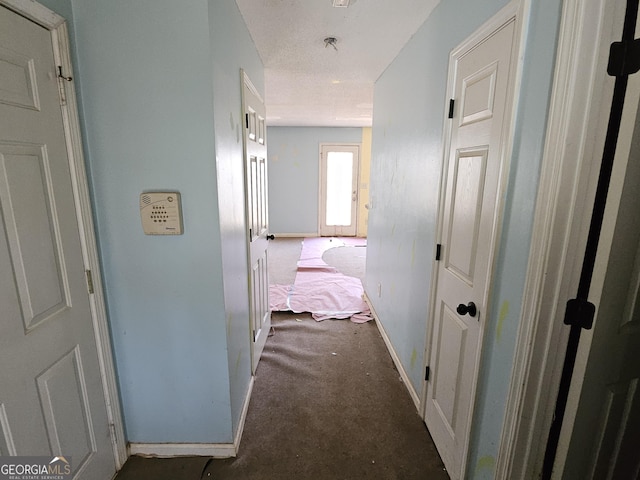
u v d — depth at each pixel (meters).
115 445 1.53
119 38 1.25
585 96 0.88
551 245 0.97
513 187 1.10
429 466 1.60
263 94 2.61
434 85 1.74
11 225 1.00
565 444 1.09
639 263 0.99
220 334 1.51
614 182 0.91
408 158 2.19
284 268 4.91
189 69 1.27
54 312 1.18
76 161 1.26
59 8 1.17
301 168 6.85
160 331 1.51
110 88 1.28
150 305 1.48
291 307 3.47
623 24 0.84
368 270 3.63
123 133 1.32
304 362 2.49
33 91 1.07
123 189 1.36
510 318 1.12
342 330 3.03
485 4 1.25
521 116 1.05
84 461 1.34
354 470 1.58
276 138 6.71
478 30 1.28
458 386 1.46
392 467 1.59
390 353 2.60
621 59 0.85
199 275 1.45
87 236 1.33
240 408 1.81
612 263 0.96
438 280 1.68
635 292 1.01
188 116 1.31
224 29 1.44
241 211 1.82
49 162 1.14
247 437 1.76
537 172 0.98
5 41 0.97
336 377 2.30
